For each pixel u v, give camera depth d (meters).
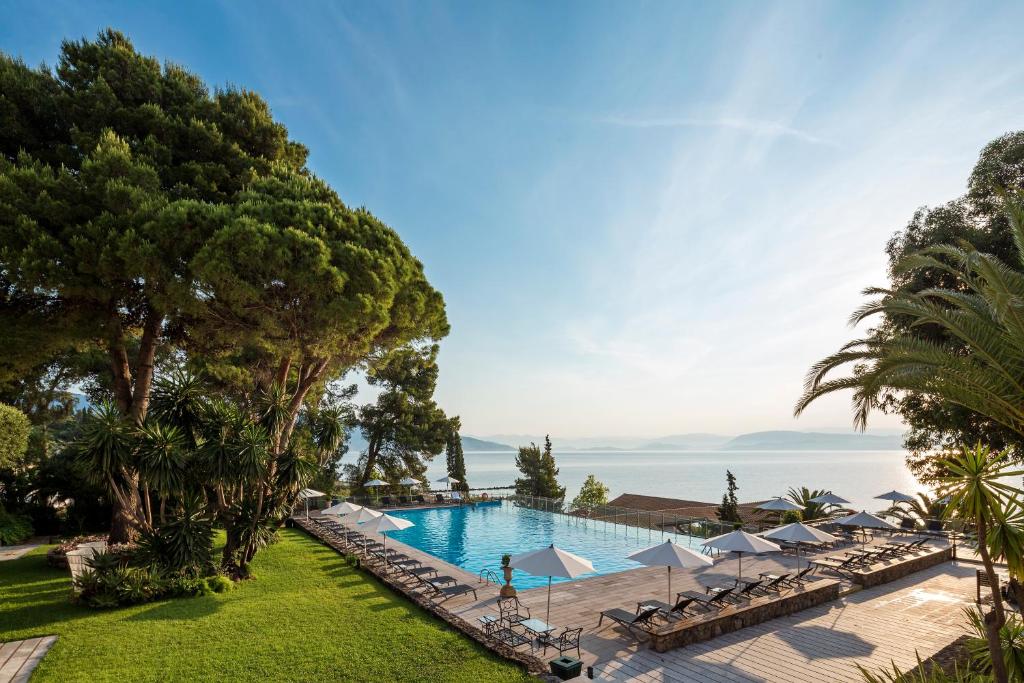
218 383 26.16
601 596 14.79
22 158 15.33
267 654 10.19
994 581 5.76
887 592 14.73
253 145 20.84
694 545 22.56
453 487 45.56
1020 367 7.86
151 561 14.23
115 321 16.81
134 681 8.98
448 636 11.20
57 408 27.72
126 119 17.75
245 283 14.55
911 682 6.95
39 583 14.88
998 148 17.84
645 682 9.44
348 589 14.90
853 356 10.48
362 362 22.06
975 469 5.98
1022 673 6.16
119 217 14.84
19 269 13.74
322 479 33.75
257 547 16.42
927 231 18.47
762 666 10.07
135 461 13.98
